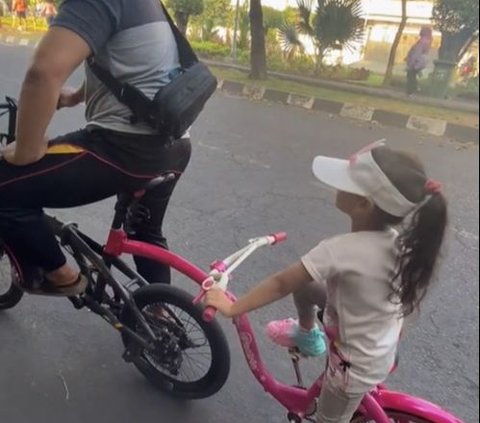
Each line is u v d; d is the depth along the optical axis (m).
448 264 3.59
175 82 1.89
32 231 2.02
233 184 4.57
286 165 5.25
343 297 1.59
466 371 2.67
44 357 2.45
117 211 2.09
